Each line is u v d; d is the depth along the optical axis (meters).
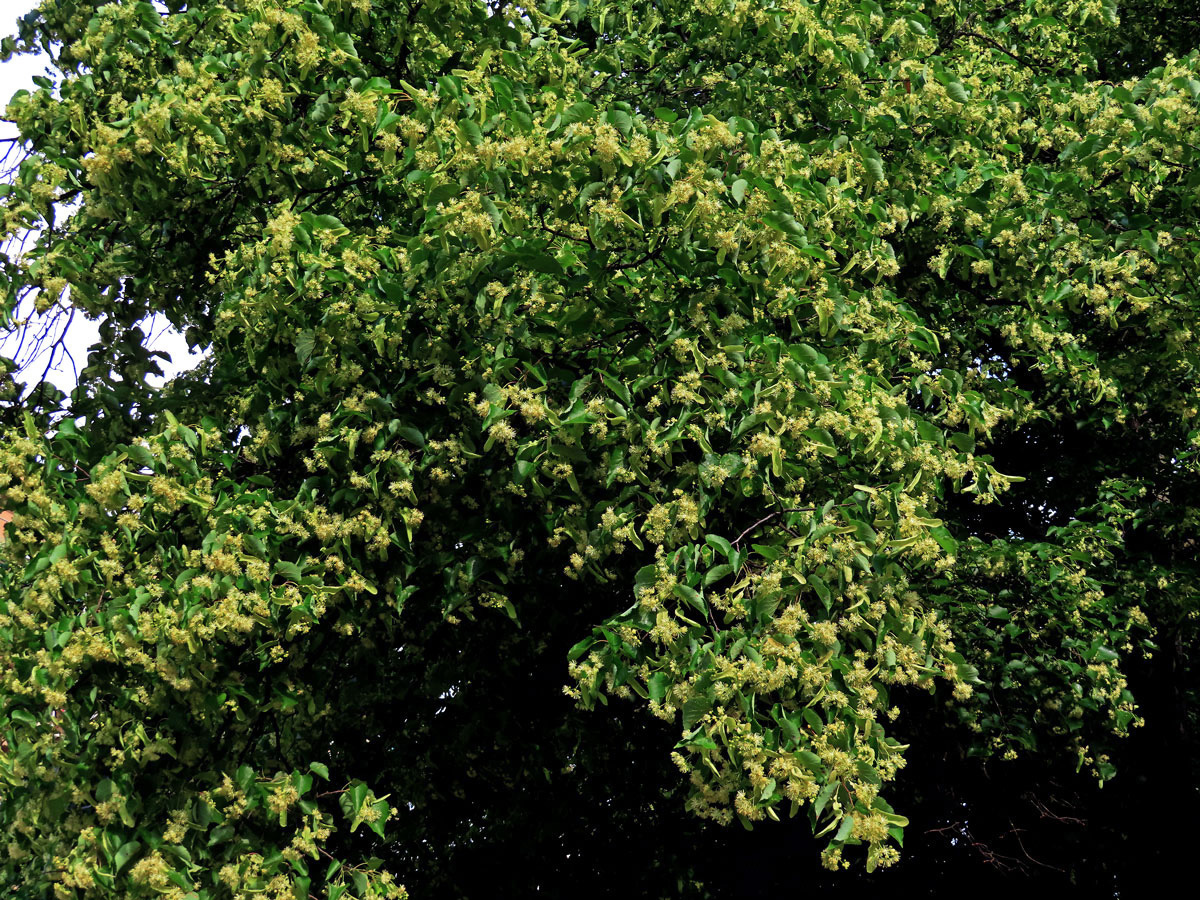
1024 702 6.21
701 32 5.96
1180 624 6.64
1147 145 4.57
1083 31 6.82
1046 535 6.80
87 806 4.20
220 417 4.93
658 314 4.09
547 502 4.43
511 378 4.02
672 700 3.54
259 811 4.21
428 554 4.78
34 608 4.04
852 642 4.03
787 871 7.53
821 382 3.76
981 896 7.75
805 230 3.75
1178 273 4.68
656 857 7.17
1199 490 6.87
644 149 3.67
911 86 4.90
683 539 3.95
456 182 3.86
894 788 7.05
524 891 6.70
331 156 4.43
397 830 6.02
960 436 4.33
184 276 4.95
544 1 5.71
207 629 3.77
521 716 6.27
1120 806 7.42
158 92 4.47
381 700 5.72
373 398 4.15
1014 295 5.18
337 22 4.59
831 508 3.76
